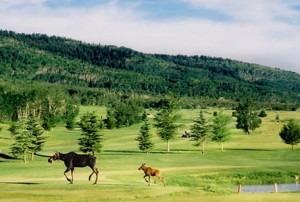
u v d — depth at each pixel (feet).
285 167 254.47
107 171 225.97
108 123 630.33
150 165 267.59
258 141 446.19
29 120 323.37
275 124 610.65
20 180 166.09
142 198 121.49
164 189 137.69
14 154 313.32
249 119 531.50
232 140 457.68
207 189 141.18
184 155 340.18
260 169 245.65
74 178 179.32
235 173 237.04
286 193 136.67
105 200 117.60
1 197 118.83
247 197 125.39
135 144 445.78
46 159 319.27
